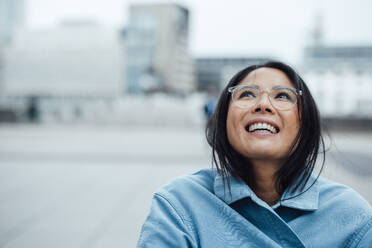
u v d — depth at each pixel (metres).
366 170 5.96
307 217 1.10
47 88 54.66
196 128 20.05
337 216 1.09
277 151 1.15
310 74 18.27
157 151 9.56
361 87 17.86
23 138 12.91
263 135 1.14
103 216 4.04
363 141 12.69
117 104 28.31
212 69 75.12
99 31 55.72
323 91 17.91
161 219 1.10
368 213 1.09
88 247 3.17
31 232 3.51
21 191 5.14
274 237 1.08
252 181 1.25
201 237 1.08
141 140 12.91
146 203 4.57
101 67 54.72
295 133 1.17
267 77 1.19
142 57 68.56
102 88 54.34
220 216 1.10
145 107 26.31
